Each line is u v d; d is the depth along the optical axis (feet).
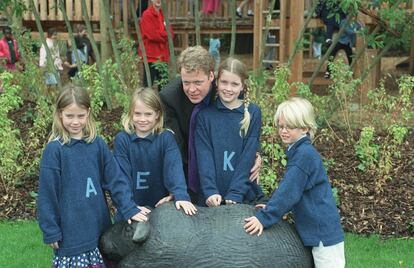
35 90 30.71
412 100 32.32
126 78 31.65
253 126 12.54
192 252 10.89
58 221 11.71
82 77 26.78
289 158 11.60
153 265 10.96
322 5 32.94
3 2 26.20
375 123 28.09
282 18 33.78
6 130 21.22
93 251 11.91
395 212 19.63
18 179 21.77
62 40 42.73
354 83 26.53
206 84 12.26
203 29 39.60
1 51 37.17
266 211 11.18
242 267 10.73
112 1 38.86
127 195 11.85
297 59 32.30
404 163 23.77
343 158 24.34
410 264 16.02
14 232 18.28
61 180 11.61
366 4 25.04
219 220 11.34
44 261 16.21
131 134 12.43
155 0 32.99
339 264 11.48
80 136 11.84
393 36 26.40
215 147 12.41
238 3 43.32
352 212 19.71
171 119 13.14
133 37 40.70
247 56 60.70
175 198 11.87
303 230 11.51
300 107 11.42
